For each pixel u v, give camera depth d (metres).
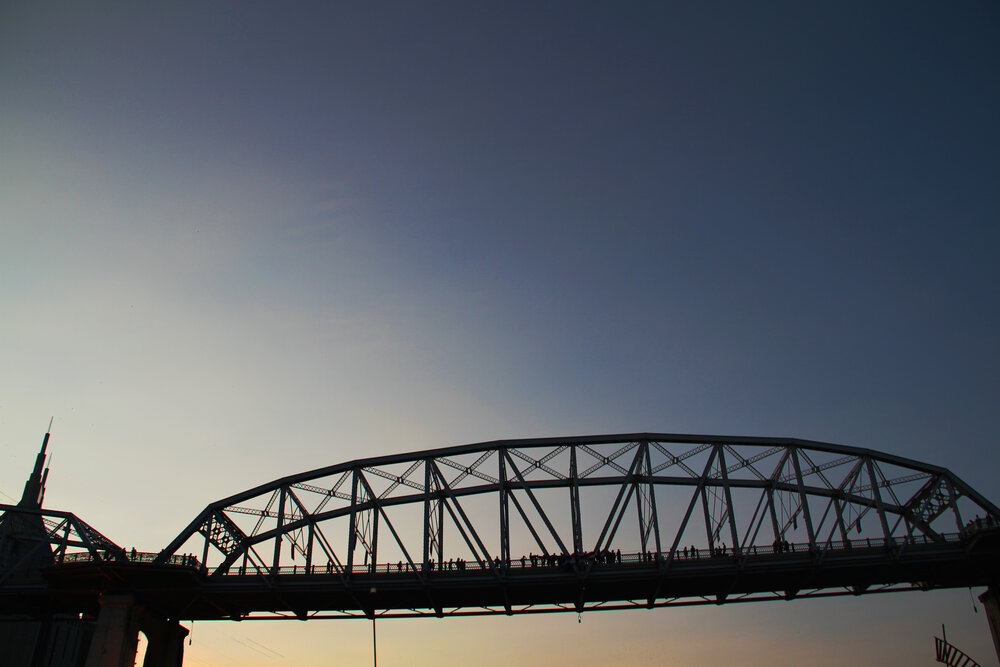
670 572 71.62
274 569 73.38
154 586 73.94
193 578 72.44
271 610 79.75
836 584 77.00
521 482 74.31
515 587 73.25
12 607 79.94
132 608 72.31
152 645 77.25
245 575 74.50
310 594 75.25
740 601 76.44
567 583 72.44
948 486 75.00
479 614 76.06
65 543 77.31
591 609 75.56
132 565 70.44
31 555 76.56
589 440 75.62
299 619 78.31
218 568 74.69
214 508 76.31
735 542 72.12
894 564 72.81
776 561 72.19
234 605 78.31
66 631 111.94
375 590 72.50
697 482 74.44
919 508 75.50
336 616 77.88
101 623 71.44
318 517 75.44
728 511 73.44
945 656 57.88
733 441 75.69
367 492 75.56
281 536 74.88
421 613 76.62
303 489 76.81
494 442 76.31
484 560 73.12
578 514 73.56
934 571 75.19
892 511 75.38
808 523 72.69
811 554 72.12
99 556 73.81
